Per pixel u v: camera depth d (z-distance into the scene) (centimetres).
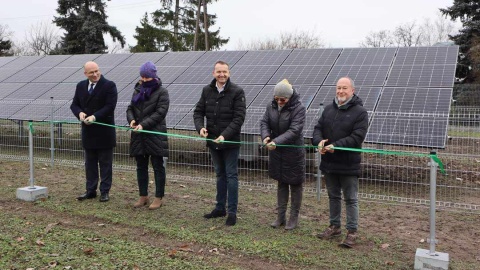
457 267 421
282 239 485
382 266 418
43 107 1064
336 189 493
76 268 393
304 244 473
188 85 1027
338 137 466
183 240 480
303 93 891
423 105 772
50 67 1360
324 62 1020
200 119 553
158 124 587
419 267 412
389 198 673
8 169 887
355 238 477
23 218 553
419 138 687
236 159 535
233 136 526
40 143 1026
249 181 782
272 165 518
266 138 501
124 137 957
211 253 443
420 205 651
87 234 489
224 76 526
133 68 1212
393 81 880
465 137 729
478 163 787
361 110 463
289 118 500
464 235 524
